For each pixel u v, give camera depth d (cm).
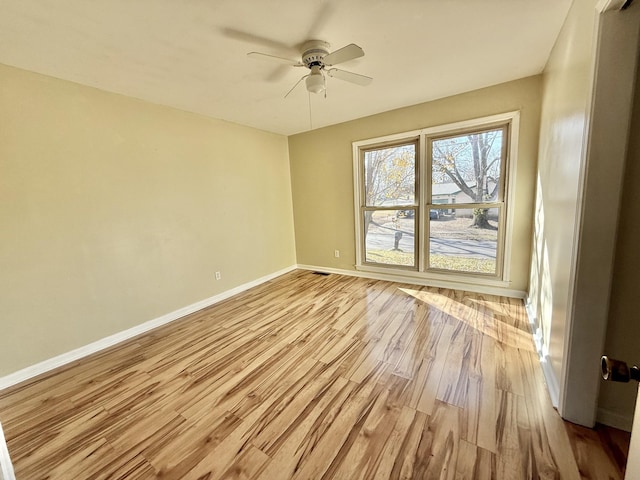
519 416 153
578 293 135
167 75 234
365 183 412
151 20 166
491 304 303
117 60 207
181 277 321
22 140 210
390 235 400
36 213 218
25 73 210
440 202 353
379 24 181
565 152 172
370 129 383
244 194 396
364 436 146
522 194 298
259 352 232
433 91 303
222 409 171
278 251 461
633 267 127
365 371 200
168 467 135
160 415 168
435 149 346
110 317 262
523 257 308
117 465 137
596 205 127
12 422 168
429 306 306
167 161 304
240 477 128
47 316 225
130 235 275
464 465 128
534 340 230
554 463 126
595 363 136
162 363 225
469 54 226
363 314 295
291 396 179
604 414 143
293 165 473
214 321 300
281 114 352
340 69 219
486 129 313
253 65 223
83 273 244
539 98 276
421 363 206
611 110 121
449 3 164
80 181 240
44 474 134
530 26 188
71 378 211
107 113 256
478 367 198
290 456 137
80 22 164
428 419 155
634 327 130
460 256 350
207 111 328
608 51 119
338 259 455
